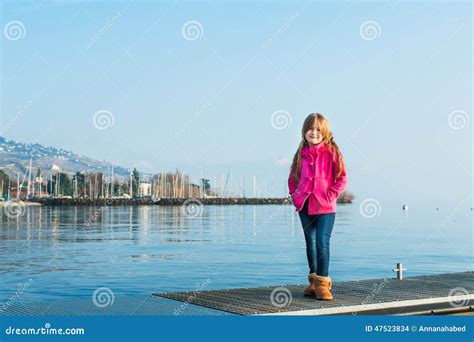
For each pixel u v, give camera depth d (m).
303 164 6.80
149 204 101.00
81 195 102.06
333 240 26.02
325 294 6.59
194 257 18.23
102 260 17.38
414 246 22.53
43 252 20.39
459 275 8.88
